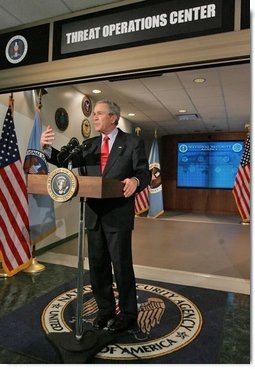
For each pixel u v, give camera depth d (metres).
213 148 9.29
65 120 4.70
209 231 6.06
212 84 4.76
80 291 1.71
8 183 3.00
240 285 2.97
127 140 1.89
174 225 6.72
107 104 1.82
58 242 4.57
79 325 1.74
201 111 6.64
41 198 3.50
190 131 9.16
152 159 7.68
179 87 4.92
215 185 9.27
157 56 2.20
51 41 2.58
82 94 5.26
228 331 2.08
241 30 1.97
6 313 2.30
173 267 3.56
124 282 1.90
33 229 3.41
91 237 1.92
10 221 2.99
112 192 1.51
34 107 3.90
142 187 1.80
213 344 1.91
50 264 3.59
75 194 1.42
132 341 1.92
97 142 1.97
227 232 5.96
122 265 1.86
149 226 6.55
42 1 2.36
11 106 3.14
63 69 2.53
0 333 2.01
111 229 1.82
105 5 2.37
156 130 8.82
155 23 2.20
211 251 4.38
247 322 2.21
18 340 1.93
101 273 1.98
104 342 1.82
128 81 4.61
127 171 1.84
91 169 1.91
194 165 9.51
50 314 2.29
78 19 2.47
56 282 2.99
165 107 6.33
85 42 2.44
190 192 9.54
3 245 2.95
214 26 2.04
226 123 7.91
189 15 2.10
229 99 5.64
